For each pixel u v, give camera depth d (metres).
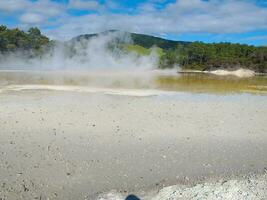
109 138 17.45
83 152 15.49
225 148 16.58
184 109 24.50
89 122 20.23
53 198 11.59
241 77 66.25
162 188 12.16
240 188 11.66
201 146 16.73
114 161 14.61
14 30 92.19
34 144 16.33
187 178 13.18
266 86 43.59
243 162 14.92
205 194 11.26
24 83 41.53
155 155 15.40
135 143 16.83
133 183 12.70
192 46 100.38
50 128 18.86
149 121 20.81
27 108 23.78
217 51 97.94
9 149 15.59
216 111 24.14
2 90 33.78
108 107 24.70
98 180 12.88
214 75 72.94
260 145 17.16
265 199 10.89
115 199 11.35
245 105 26.86
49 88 36.19
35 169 13.62
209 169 14.08
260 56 88.12
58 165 14.04
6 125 19.25
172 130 19.06
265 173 13.68
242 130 19.52
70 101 27.16
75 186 12.38
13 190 11.98
